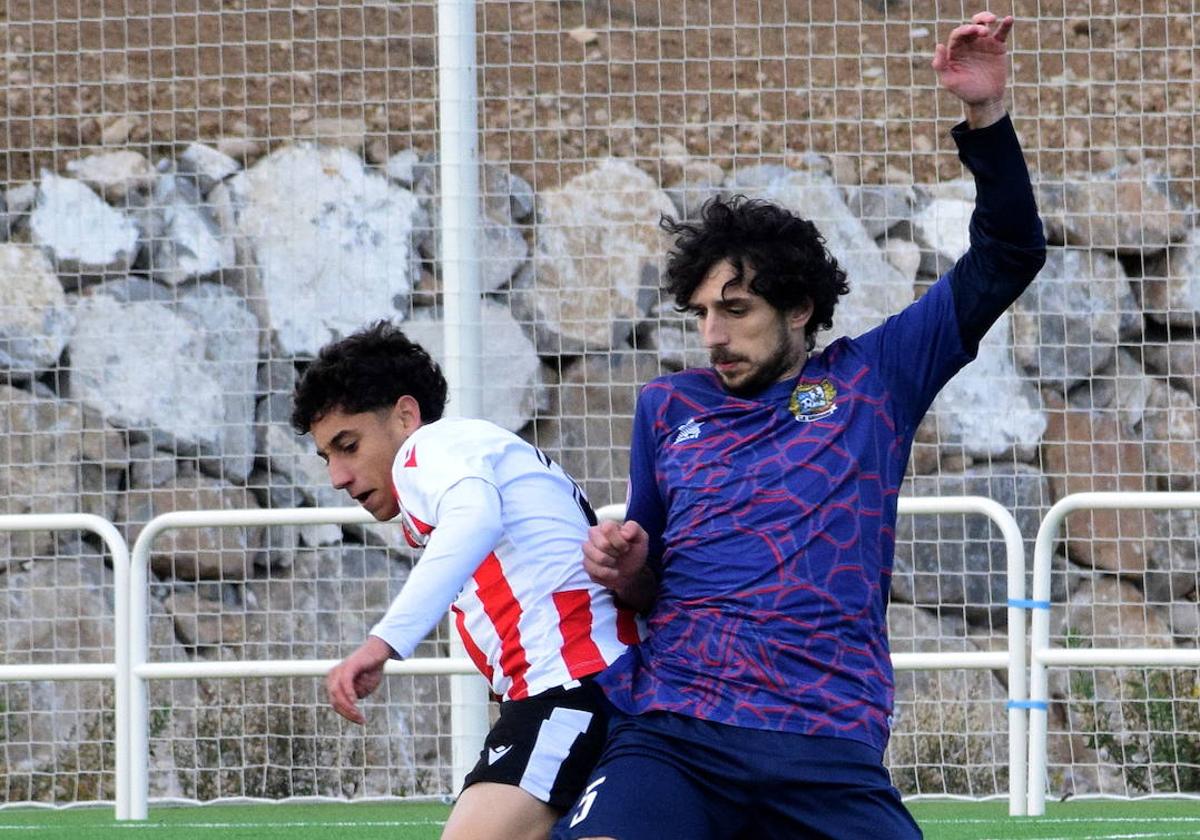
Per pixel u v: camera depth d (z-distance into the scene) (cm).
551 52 3541
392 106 3588
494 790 1092
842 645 1033
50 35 3634
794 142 3538
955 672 3259
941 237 3516
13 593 3362
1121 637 3325
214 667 2434
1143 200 3572
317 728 3212
